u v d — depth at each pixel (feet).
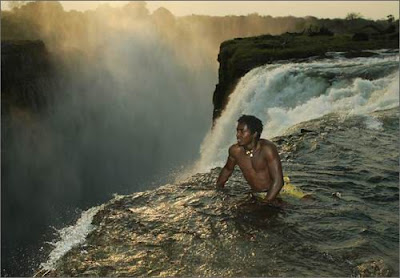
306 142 27.84
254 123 16.75
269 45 117.80
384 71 61.57
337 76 61.98
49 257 14.47
